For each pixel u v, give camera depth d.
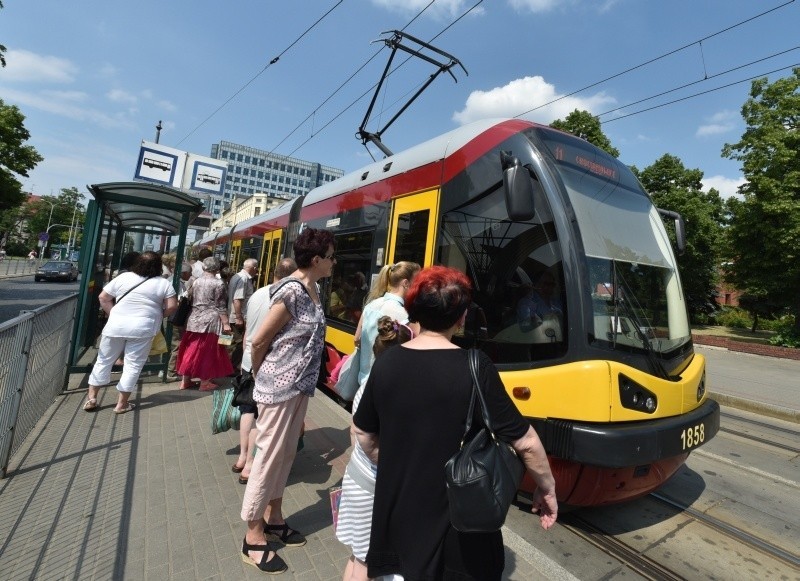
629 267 3.69
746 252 21.52
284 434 2.67
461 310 1.70
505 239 3.79
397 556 1.56
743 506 4.17
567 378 3.12
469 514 1.36
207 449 4.14
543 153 3.75
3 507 3.03
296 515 3.17
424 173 4.90
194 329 5.84
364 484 1.97
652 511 3.92
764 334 26.11
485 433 1.50
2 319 13.34
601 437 2.90
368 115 9.79
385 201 5.56
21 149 24.34
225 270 7.39
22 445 3.96
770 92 21.34
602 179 4.02
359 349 2.93
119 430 4.46
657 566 3.12
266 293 3.60
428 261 4.56
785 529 3.78
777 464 5.45
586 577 2.95
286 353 2.68
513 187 3.38
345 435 4.66
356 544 1.96
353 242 6.21
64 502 3.14
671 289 4.07
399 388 1.60
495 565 1.52
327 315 6.68
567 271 3.33
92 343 7.16
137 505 3.15
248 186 128.25
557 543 3.31
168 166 10.82
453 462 1.41
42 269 33.22
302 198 9.07
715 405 3.74
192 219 8.42
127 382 4.93
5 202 24.69
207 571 2.53
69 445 4.04
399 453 1.57
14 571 2.45
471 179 4.23
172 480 3.53
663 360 3.48
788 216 19.69
